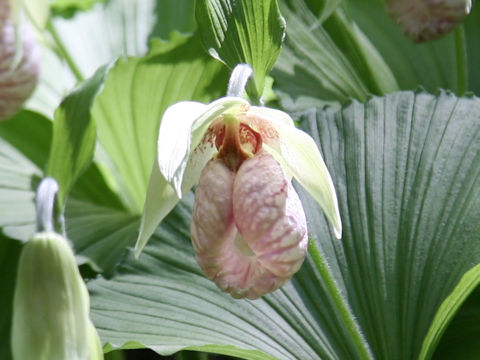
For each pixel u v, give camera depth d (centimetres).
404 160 73
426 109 76
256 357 63
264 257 56
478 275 62
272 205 56
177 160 54
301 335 67
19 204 79
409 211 71
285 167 60
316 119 76
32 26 57
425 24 78
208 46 60
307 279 69
